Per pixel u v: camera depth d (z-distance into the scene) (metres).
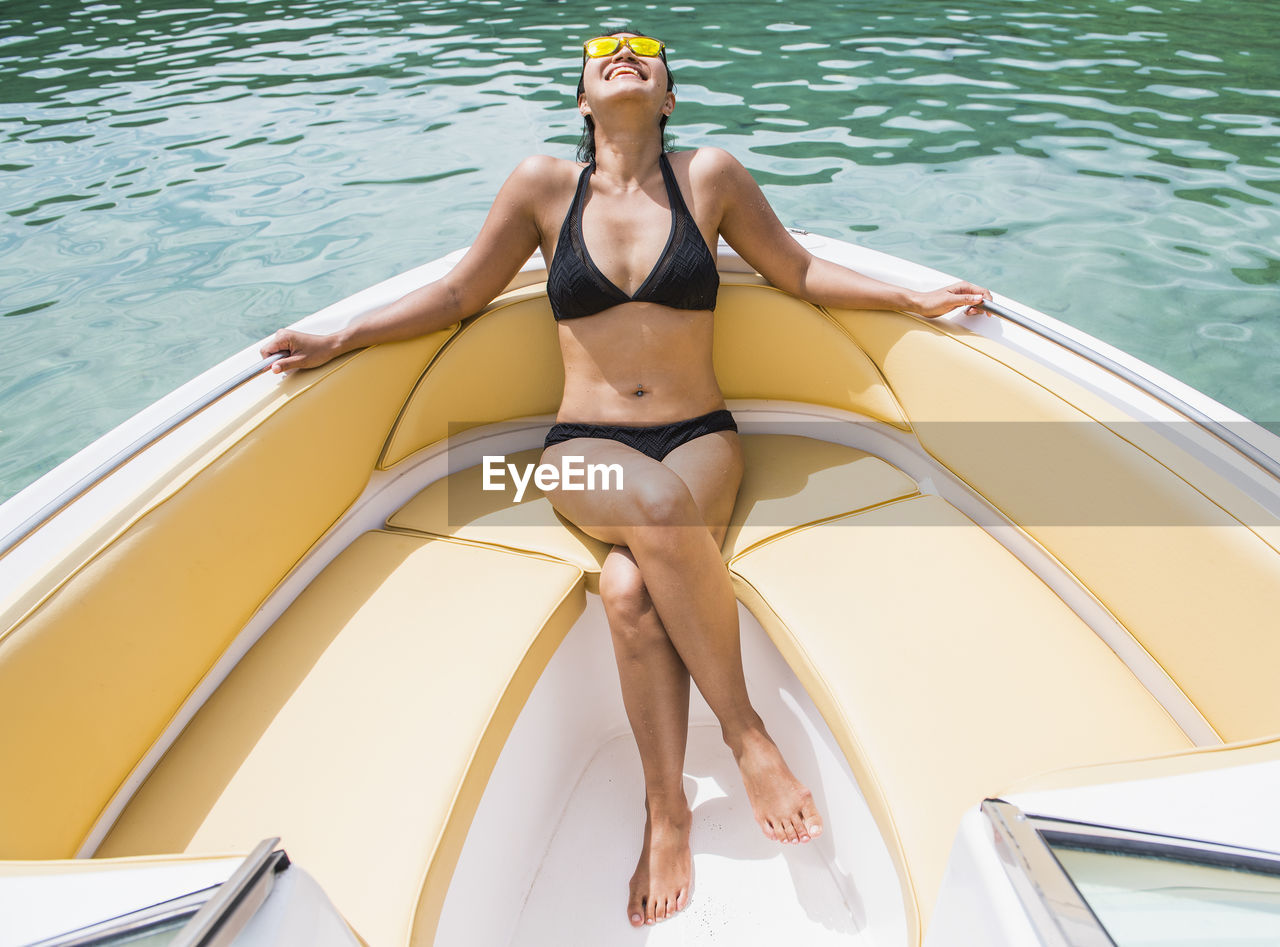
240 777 1.31
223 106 5.04
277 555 1.56
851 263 1.96
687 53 5.50
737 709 1.50
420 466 1.96
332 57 5.82
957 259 3.22
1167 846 0.69
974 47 5.39
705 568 1.49
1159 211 3.52
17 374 2.86
